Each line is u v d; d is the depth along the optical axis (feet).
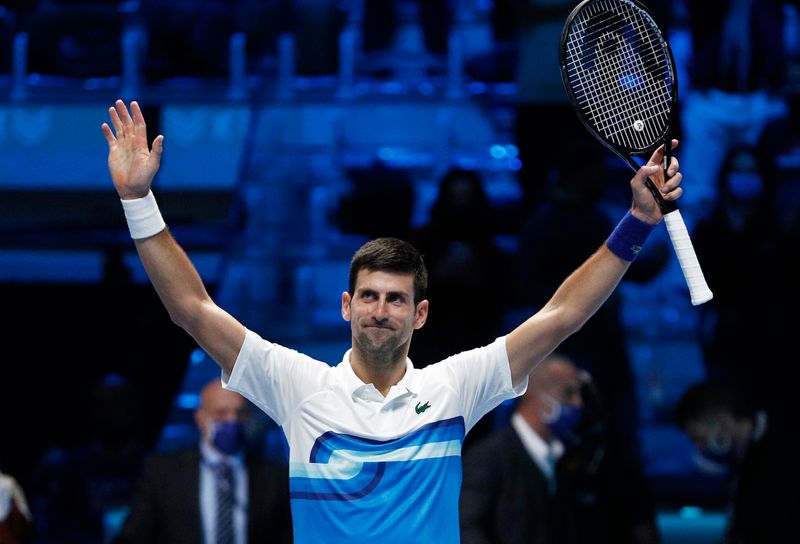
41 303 101.24
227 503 64.28
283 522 65.10
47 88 109.91
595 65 43.57
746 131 104.47
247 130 108.27
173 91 110.32
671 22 108.47
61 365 100.01
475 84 110.73
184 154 106.42
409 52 112.47
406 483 38.81
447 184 88.07
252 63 111.86
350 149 108.88
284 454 78.59
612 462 71.97
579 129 102.73
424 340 84.33
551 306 40.63
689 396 70.90
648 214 39.65
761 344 88.69
